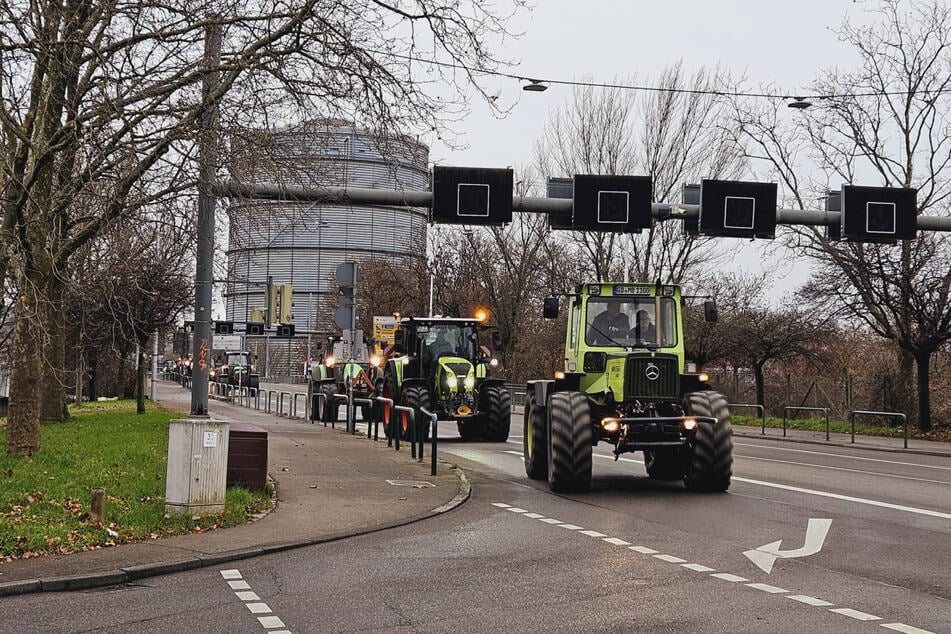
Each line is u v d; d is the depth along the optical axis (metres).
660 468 18.92
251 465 14.94
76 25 15.95
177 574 10.01
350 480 17.45
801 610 8.49
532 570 10.30
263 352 84.19
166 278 31.83
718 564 10.60
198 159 16.53
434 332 29.53
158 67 16.88
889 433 32.50
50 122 16.48
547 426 18.33
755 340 41.59
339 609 8.56
